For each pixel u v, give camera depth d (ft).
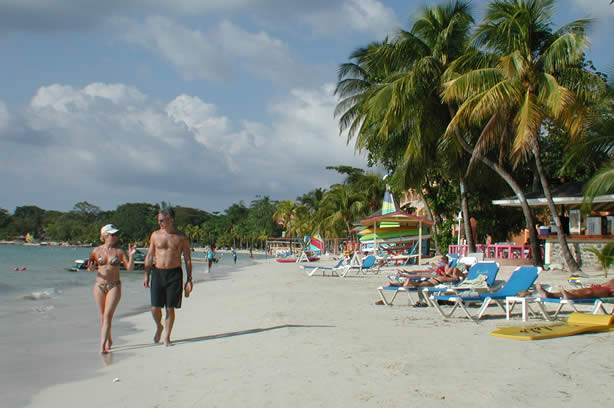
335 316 31.19
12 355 22.11
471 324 26.81
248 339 23.79
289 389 15.11
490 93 55.36
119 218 504.84
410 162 77.10
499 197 96.27
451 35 71.87
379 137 82.99
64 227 588.09
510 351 19.47
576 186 66.74
